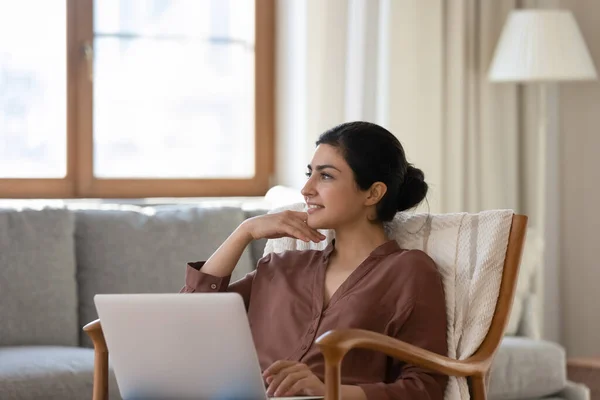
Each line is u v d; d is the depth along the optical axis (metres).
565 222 5.64
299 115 4.93
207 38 5.05
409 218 2.83
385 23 4.92
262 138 5.20
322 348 2.12
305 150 4.84
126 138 4.88
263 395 2.27
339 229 2.68
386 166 2.64
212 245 4.09
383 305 2.54
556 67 4.95
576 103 5.62
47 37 4.65
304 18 4.86
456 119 5.16
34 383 3.26
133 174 4.91
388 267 2.59
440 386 2.46
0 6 4.55
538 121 5.46
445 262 2.71
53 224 3.91
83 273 3.96
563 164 5.62
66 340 3.84
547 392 4.02
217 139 5.11
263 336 2.68
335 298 2.60
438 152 5.05
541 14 5.01
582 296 5.68
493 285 2.66
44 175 4.67
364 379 2.49
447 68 5.15
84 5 4.71
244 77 5.16
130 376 2.38
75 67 4.71
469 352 2.60
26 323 3.77
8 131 4.59
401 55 4.95
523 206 5.54
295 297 2.67
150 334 2.27
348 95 4.86
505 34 5.08
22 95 4.61
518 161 5.53
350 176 2.62
